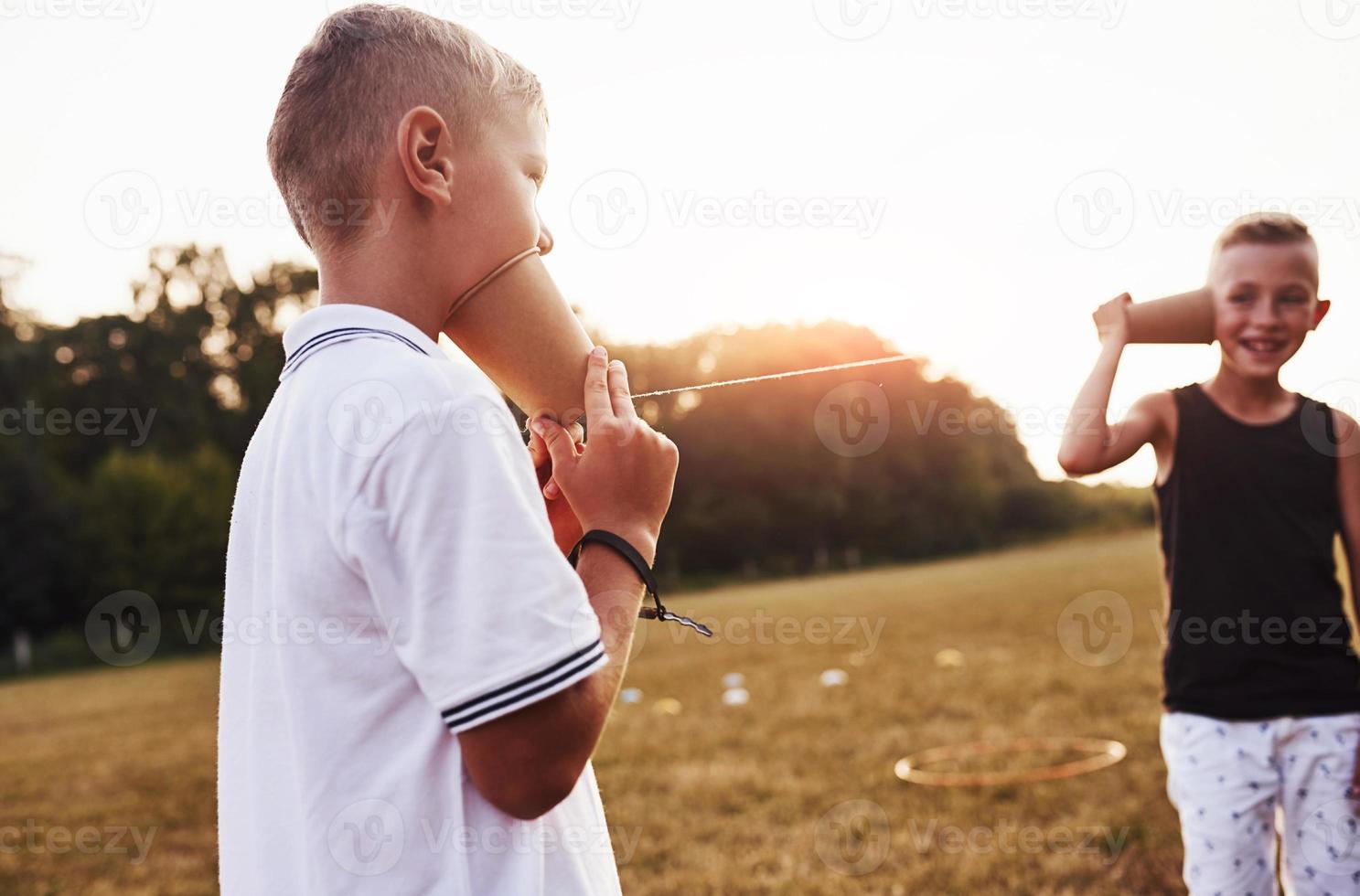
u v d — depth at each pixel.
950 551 43.06
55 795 6.16
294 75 1.01
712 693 8.23
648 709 7.56
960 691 7.38
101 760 7.48
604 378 1.02
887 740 5.86
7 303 30.09
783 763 5.41
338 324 0.95
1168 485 2.24
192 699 11.88
